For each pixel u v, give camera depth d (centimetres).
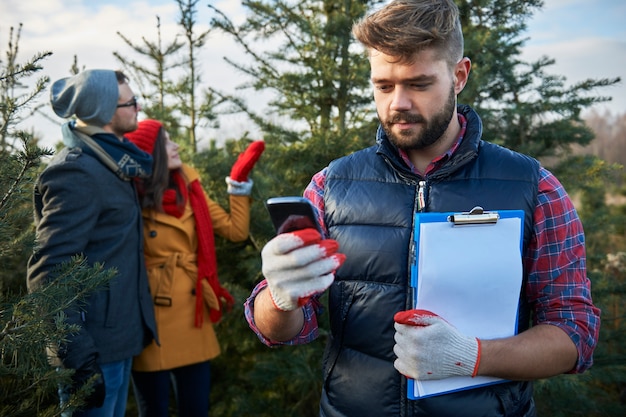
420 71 112
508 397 119
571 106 277
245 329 307
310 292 95
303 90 301
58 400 185
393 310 122
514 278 113
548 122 295
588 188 313
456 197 122
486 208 120
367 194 129
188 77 314
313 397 318
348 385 126
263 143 273
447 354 106
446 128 119
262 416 290
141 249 212
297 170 287
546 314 119
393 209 126
